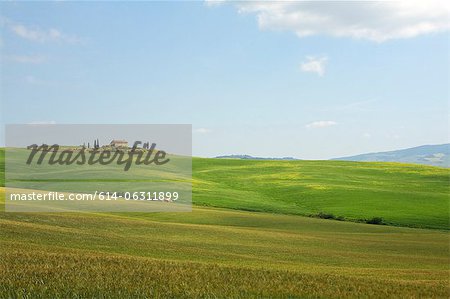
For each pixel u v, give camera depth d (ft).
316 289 74.64
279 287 73.97
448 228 242.37
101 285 67.00
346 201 321.52
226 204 303.27
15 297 58.03
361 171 475.72
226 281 77.41
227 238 172.35
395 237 201.05
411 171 471.21
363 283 82.99
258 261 126.93
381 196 336.49
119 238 152.66
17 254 95.50
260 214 266.57
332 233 209.36
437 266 131.13
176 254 130.00
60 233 147.33
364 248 167.22
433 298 71.26
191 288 68.33
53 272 76.54
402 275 105.19
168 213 246.88
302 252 150.51
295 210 295.48
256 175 460.96
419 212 281.95
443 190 372.38
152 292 64.54
